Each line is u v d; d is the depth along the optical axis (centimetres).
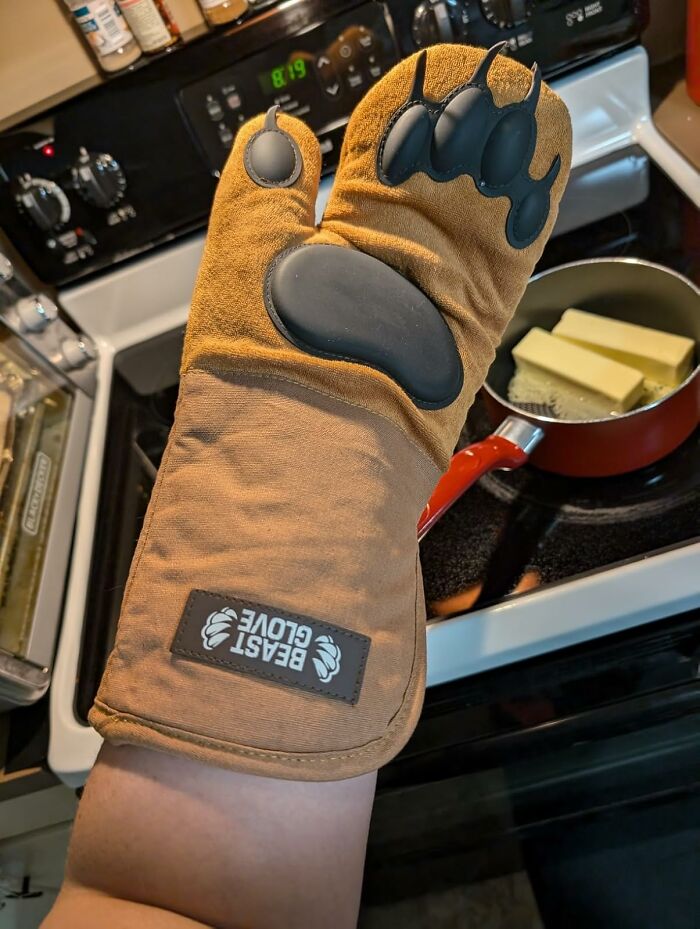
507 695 47
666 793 57
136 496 65
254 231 36
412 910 72
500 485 54
